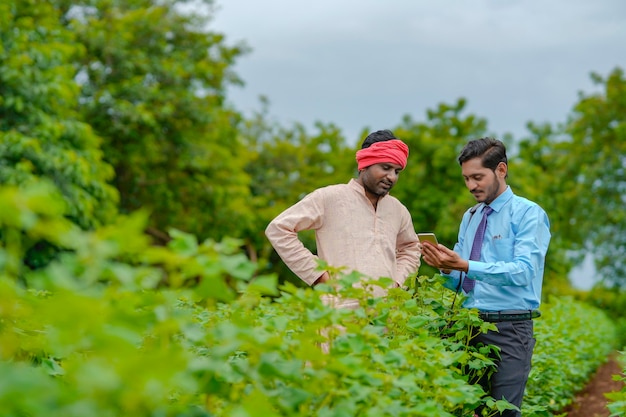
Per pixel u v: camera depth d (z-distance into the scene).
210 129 22.72
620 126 28.70
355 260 4.64
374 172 4.64
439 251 4.43
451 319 4.43
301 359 2.55
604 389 10.27
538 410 5.11
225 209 22.72
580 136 30.48
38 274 1.65
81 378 1.65
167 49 22.08
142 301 2.13
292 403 2.36
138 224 1.70
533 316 4.60
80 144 14.80
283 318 2.83
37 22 16.30
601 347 12.72
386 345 2.96
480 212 4.79
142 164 21.70
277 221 4.69
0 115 13.86
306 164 30.61
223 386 2.47
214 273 1.93
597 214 28.75
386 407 2.55
